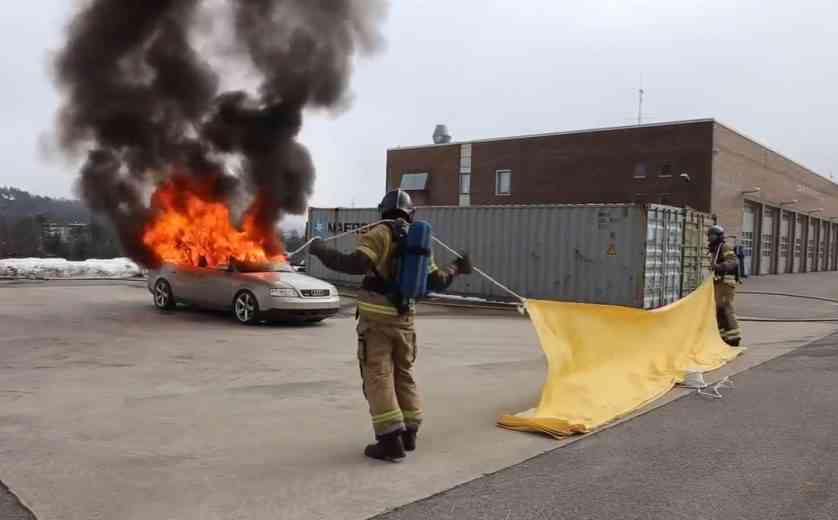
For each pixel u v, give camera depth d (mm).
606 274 15992
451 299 18016
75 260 25594
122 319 12047
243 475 4211
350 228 21578
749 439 5273
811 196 45906
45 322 11414
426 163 42500
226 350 9102
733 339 9875
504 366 8414
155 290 13555
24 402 5973
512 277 17531
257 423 5445
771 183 38156
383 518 3617
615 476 4375
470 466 4508
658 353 7445
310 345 9711
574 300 16453
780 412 6156
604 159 34625
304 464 4453
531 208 17234
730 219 32969
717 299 9977
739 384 7430
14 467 4238
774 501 3971
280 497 3863
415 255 4555
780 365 8688
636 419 5875
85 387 6629
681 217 17141
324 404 6137
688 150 31703
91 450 4621
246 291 11797
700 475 4410
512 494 4016
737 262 9945
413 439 4797
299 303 11586
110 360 8141
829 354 9664
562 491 4082
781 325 14055
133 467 4297
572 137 35906
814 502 3963
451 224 18750
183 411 5773
